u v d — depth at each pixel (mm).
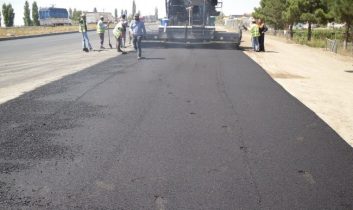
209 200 3883
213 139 5816
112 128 6293
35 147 5367
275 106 8125
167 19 21969
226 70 13281
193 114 7262
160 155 5113
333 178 4500
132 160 4926
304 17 31734
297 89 10672
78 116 7008
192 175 4484
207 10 21750
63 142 5586
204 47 22797
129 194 3994
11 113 7207
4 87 9914
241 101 8500
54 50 21547
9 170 4574
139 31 15688
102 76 11500
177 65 14219
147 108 7648
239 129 6371
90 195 3965
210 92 9391
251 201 3879
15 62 15648
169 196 3955
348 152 5414
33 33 44844
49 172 4527
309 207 3793
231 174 4535
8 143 5523
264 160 5012
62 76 11562
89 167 4688
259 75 12375
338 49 25938
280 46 28156
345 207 3814
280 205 3814
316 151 5410
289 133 6227
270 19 45250
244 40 33812
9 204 3758
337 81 12461
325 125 6773
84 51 20422
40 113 7215
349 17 22984
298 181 4387
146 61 15344
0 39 32875
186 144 5562
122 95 8836
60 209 3674
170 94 9039
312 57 20625
